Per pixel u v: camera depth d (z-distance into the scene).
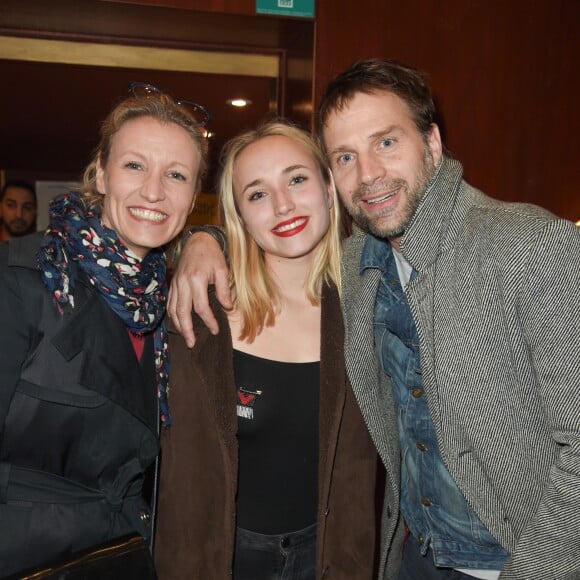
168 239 1.37
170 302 1.50
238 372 1.54
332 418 1.49
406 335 1.42
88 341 1.24
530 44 2.54
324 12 2.32
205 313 1.45
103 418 1.26
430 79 2.47
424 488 1.44
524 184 2.61
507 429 1.21
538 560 1.09
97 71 2.69
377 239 1.50
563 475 1.09
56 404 1.19
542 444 1.21
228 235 1.63
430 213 1.29
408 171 1.33
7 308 1.16
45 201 5.85
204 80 2.74
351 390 1.58
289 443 1.53
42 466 1.21
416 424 1.42
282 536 1.53
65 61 2.45
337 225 1.64
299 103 2.49
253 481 1.53
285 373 1.54
